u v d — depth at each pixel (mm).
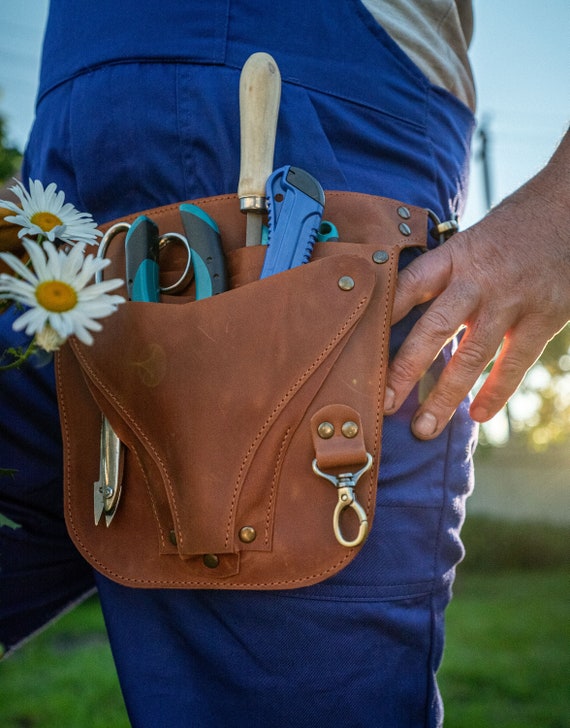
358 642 1056
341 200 1119
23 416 1220
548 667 5059
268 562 972
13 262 760
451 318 1052
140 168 1174
